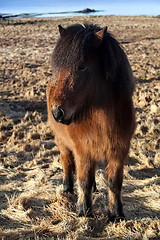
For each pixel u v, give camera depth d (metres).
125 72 2.75
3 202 3.76
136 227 3.04
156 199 3.72
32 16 69.69
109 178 3.16
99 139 2.91
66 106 2.45
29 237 2.97
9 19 59.06
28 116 7.88
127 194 3.91
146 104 8.74
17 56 19.31
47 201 3.67
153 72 13.56
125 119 2.89
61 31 2.65
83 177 3.18
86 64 2.47
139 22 47.62
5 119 7.67
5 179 4.50
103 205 3.66
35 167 4.96
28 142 6.20
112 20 52.72
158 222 3.01
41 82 11.99
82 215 3.29
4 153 5.51
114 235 2.98
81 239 2.88
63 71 2.42
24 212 3.38
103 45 2.61
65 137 3.44
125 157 3.09
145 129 6.71
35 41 27.03
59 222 3.26
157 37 28.06
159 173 4.66
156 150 5.54
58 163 4.99
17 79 12.86
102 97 2.72
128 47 22.22
